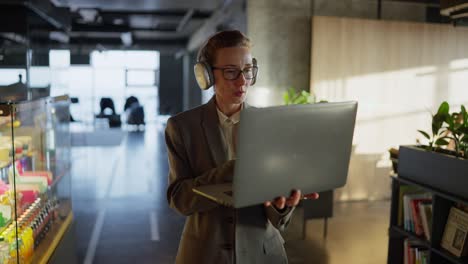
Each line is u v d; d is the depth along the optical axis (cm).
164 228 488
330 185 134
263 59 621
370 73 636
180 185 149
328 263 397
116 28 1191
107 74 1795
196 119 154
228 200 117
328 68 621
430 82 661
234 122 155
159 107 2027
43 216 275
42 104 274
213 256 152
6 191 224
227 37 143
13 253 221
